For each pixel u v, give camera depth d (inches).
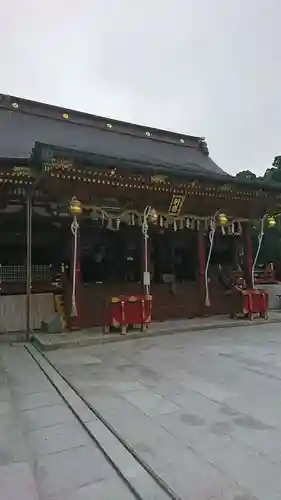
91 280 577.9
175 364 285.1
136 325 450.6
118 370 269.6
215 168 784.3
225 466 130.6
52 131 645.9
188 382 236.1
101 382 239.1
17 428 169.9
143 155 681.6
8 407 197.6
